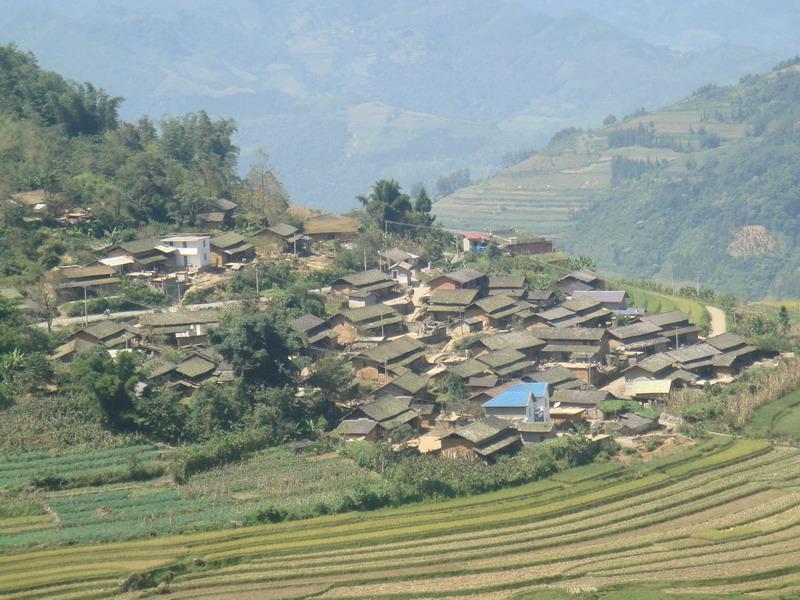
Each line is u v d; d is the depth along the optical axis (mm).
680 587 165625
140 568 173000
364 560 178250
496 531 191250
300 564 176625
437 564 177250
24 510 192875
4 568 173000
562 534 189625
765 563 173250
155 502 197750
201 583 169875
